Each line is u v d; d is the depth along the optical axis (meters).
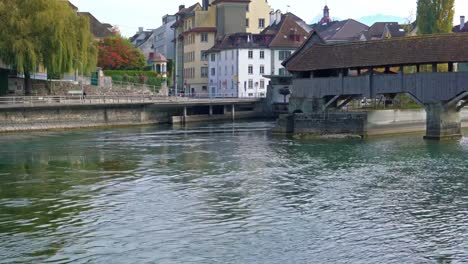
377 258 17.09
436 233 19.42
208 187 26.84
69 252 17.59
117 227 20.17
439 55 45.06
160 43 128.88
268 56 91.81
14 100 55.06
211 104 73.38
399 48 47.97
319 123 50.59
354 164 33.50
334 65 50.81
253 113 78.50
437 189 26.11
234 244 18.28
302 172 30.83
